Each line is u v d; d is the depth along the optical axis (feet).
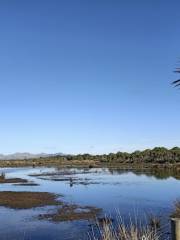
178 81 39.70
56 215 100.48
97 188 169.78
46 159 617.62
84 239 72.38
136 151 480.64
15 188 179.11
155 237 35.73
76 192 155.12
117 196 137.18
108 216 94.58
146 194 141.38
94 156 588.09
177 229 22.74
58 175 274.16
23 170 366.02
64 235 77.00
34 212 106.22
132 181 204.44
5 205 120.26
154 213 95.14
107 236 33.12
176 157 402.93
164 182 193.47
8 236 77.56
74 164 478.59
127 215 94.63
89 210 107.14
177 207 88.53
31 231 81.76
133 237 30.58
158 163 390.83
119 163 444.55
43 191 162.09
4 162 579.48
